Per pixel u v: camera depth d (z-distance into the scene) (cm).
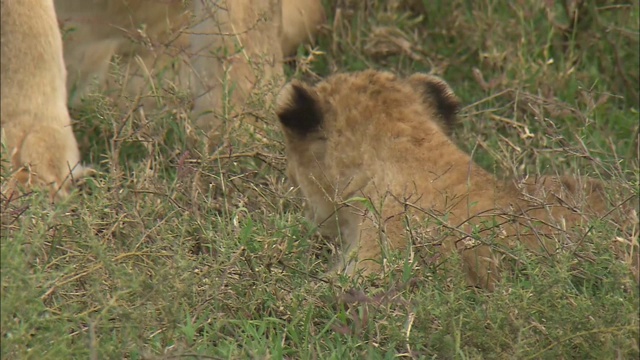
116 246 1120
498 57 1694
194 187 1230
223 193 1261
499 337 966
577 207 1124
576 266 1064
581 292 1055
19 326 930
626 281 963
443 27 1797
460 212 1138
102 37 1598
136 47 1586
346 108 1214
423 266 1088
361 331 1037
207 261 1115
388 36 1761
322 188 1202
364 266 1146
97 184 1229
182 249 1081
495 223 1096
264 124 1419
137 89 1570
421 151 1178
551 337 959
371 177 1186
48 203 1144
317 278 1106
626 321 934
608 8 1773
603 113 1631
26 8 1325
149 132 1430
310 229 1195
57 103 1342
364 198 1143
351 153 1199
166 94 1462
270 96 1430
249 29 1453
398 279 1091
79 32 1595
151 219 1173
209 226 1168
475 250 1094
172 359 957
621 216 1082
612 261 997
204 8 1462
